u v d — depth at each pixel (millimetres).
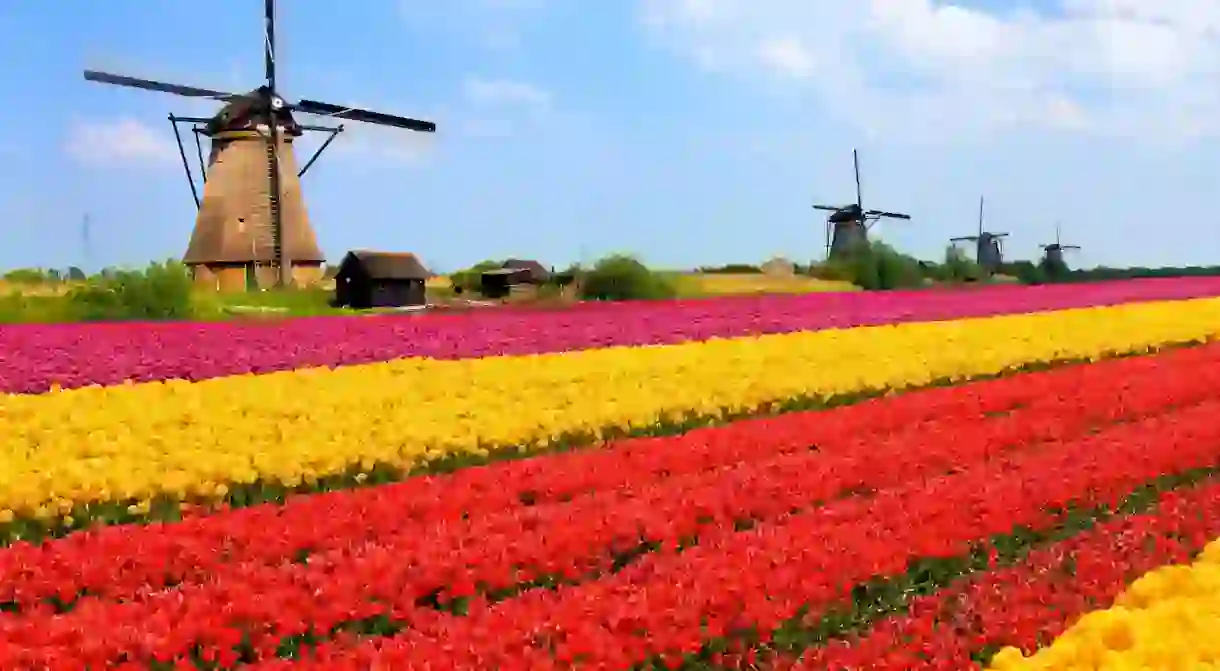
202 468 14414
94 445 15281
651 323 35969
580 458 15234
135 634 8266
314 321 34875
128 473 14016
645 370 24359
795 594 9523
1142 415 19328
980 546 11594
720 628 8758
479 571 10016
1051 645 8172
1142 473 13969
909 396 21078
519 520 11648
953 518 11648
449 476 14156
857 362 26906
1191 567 10109
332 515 11961
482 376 22797
